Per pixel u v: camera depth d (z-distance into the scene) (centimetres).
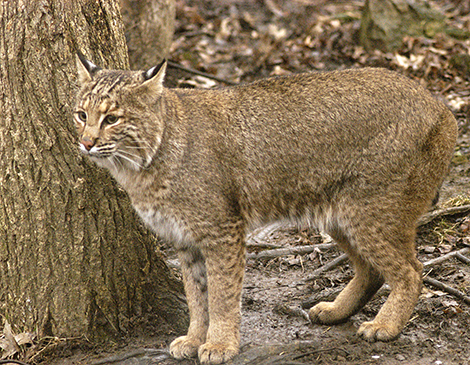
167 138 773
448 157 826
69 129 838
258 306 948
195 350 811
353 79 812
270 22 2391
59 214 849
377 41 1980
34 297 869
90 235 859
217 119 802
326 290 972
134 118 746
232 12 2480
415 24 2003
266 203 824
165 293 919
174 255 1130
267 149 806
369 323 823
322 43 2027
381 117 789
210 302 800
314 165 809
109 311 876
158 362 812
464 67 1800
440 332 830
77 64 779
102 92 736
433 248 1057
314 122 802
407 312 812
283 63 1931
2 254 880
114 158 777
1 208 869
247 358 781
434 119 806
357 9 2417
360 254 825
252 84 838
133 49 1594
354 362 771
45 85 830
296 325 884
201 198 778
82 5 843
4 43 834
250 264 1082
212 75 1814
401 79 813
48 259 859
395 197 795
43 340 865
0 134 853
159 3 1595
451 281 958
